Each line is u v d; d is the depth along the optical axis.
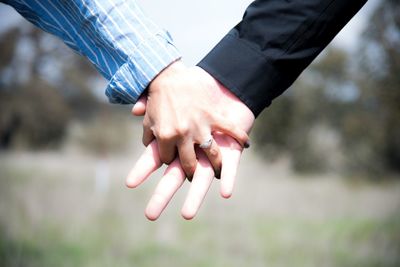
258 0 1.18
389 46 9.69
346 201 8.80
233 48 1.17
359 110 15.48
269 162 17.78
